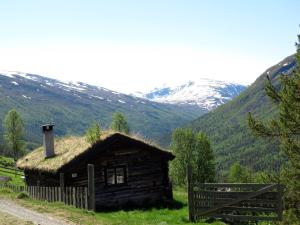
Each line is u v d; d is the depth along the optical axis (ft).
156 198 107.04
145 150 107.45
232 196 66.54
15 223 62.80
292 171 74.13
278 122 76.28
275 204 63.41
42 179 112.27
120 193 102.42
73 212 73.67
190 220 69.77
